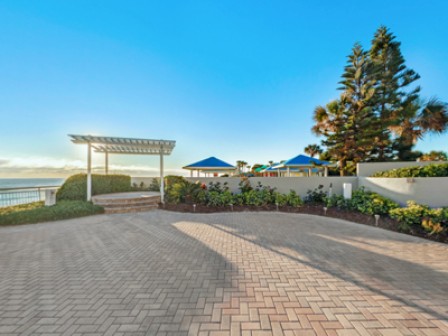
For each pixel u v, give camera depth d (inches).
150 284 107.2
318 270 122.3
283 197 327.9
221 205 325.7
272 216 280.1
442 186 267.0
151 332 72.9
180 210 317.4
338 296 95.6
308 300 92.5
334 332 73.1
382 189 306.2
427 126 442.0
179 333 72.5
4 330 74.4
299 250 155.5
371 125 484.4
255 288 102.8
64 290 101.9
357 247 161.9
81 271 122.8
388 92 534.6
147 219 263.3
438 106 431.5
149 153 438.3
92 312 84.6
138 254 149.3
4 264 133.5
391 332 73.2
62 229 218.1
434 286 104.2
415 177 280.4
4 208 282.0
